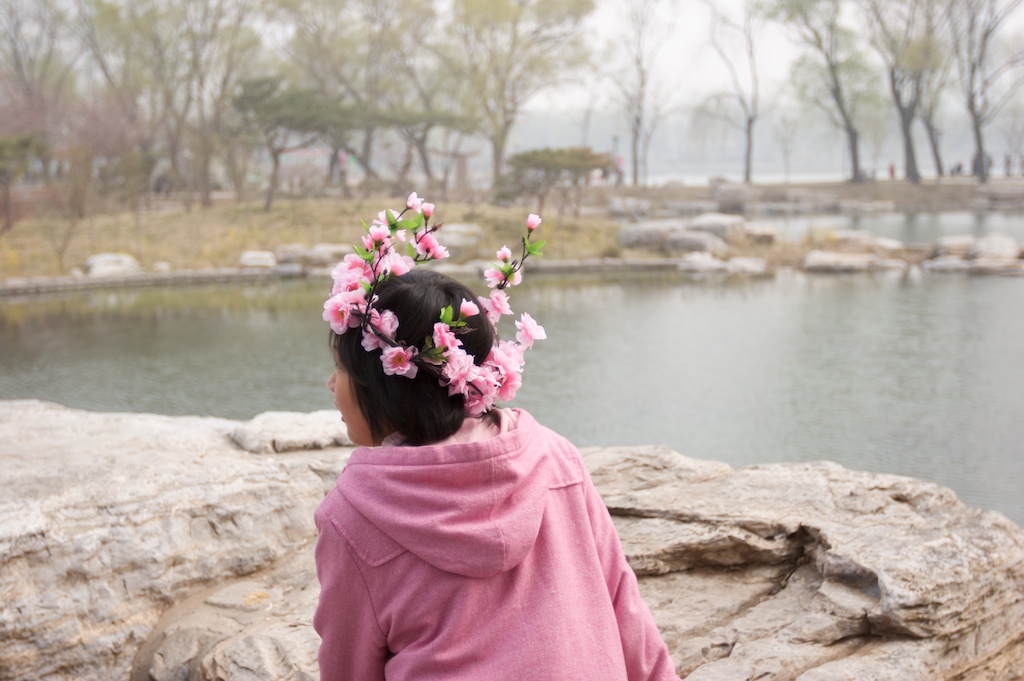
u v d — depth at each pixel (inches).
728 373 474.0
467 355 48.9
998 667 92.3
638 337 580.7
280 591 102.5
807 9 1856.5
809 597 96.3
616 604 52.4
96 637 92.5
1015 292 728.3
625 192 1706.4
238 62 1422.2
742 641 89.7
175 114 1414.9
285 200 1212.5
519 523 47.1
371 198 1228.5
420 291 50.4
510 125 1552.7
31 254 925.2
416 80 1552.7
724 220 1069.8
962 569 91.5
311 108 1123.3
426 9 1482.5
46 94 1647.4
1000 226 1346.0
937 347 531.2
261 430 126.6
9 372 495.8
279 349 551.2
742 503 110.7
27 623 89.4
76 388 455.2
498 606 47.3
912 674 83.3
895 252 967.0
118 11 1396.4
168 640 94.3
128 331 618.8
